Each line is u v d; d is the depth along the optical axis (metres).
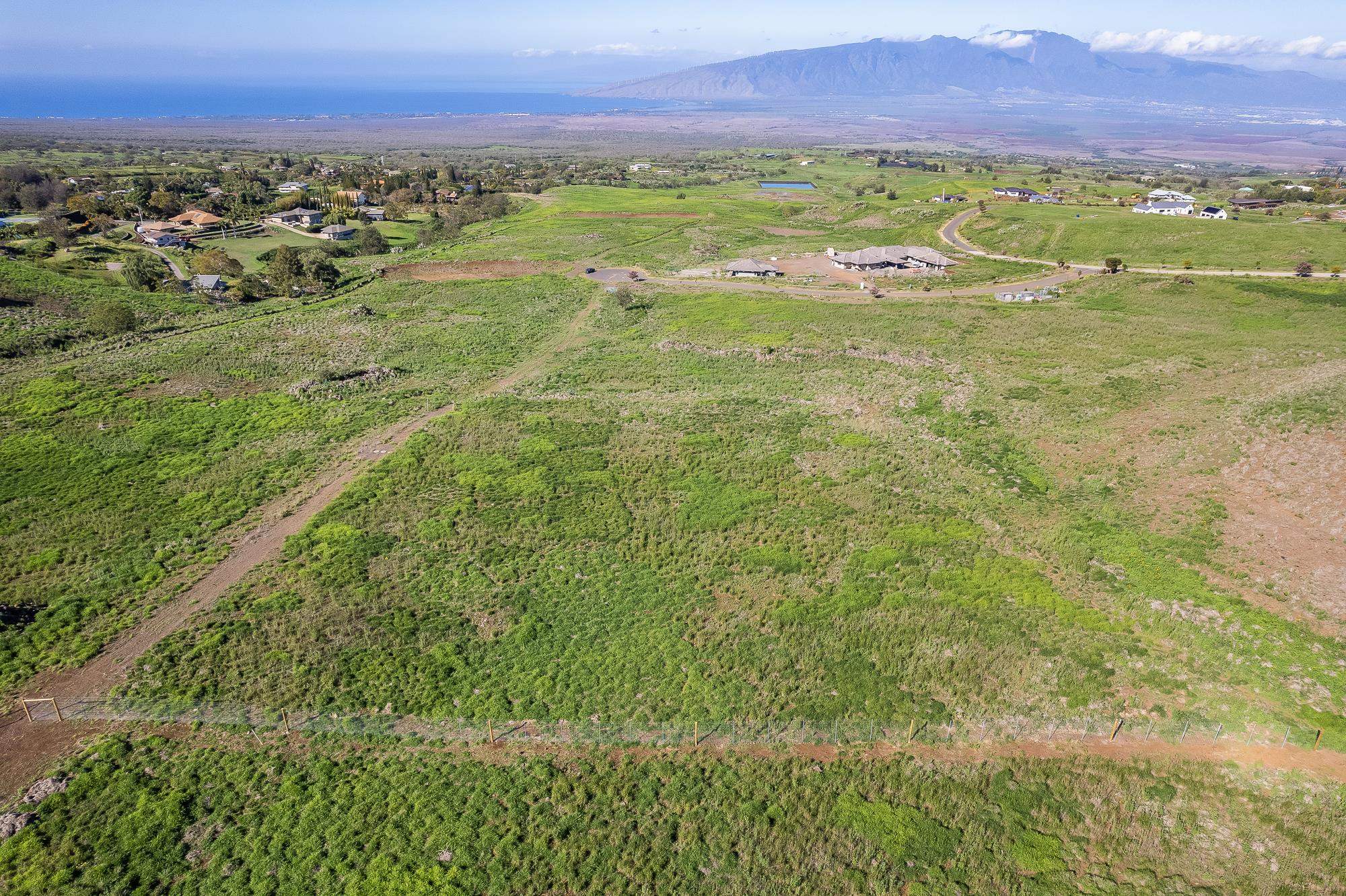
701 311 107.00
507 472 57.47
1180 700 33.62
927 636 38.69
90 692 34.91
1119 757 31.19
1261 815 28.44
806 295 115.50
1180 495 48.72
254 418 68.31
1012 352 82.75
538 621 40.25
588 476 56.97
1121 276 110.38
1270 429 53.56
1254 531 43.59
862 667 36.81
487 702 34.56
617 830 28.36
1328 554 40.62
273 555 46.47
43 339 87.62
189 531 49.00
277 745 32.16
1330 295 93.38
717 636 39.12
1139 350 78.81
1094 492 51.19
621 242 164.12
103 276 120.31
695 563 46.00
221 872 26.53
